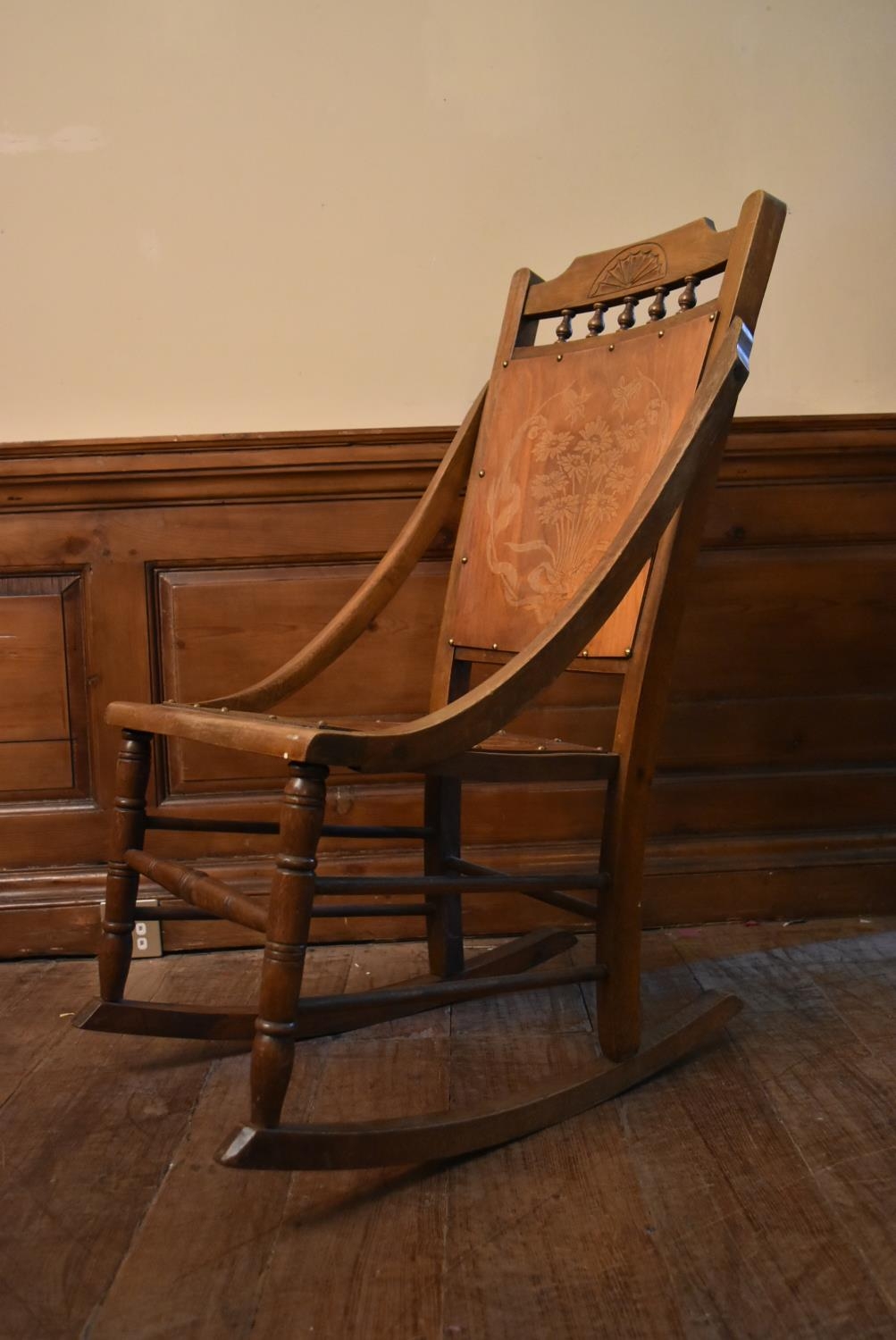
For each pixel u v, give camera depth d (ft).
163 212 5.79
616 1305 2.90
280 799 5.90
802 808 6.15
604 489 4.57
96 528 5.74
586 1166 3.63
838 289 6.01
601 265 4.88
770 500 5.95
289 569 5.86
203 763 5.85
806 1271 3.03
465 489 5.81
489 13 5.81
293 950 3.31
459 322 5.90
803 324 6.02
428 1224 3.29
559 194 5.89
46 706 5.81
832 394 6.05
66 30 5.69
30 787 5.84
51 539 5.73
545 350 4.98
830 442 5.82
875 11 5.91
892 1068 4.27
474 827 5.99
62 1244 3.18
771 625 6.04
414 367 5.91
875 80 5.94
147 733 4.38
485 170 5.87
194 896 3.84
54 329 5.80
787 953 5.58
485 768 3.78
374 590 4.76
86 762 5.87
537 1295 2.94
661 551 4.14
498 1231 3.25
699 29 5.87
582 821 6.04
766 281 4.32
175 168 5.78
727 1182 3.51
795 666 6.08
